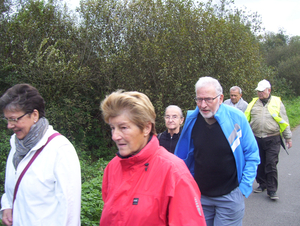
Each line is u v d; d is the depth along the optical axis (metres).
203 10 8.81
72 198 1.67
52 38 8.00
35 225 1.62
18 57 7.38
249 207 4.34
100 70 8.27
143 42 7.90
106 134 9.13
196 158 2.53
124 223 1.43
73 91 7.96
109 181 1.73
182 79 7.94
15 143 1.85
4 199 1.97
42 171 1.68
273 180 4.58
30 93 1.78
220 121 2.35
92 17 8.40
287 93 24.08
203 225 1.40
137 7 8.50
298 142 9.17
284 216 3.99
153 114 1.58
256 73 11.38
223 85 9.09
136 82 8.34
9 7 7.82
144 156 1.48
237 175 2.43
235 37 9.74
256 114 4.82
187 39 8.03
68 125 7.58
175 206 1.39
